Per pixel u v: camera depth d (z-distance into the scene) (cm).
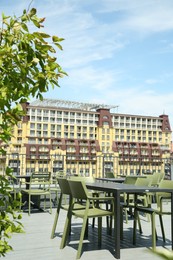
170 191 331
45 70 127
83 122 13188
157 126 14100
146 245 354
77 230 434
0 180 124
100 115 13400
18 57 122
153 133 14000
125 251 327
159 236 407
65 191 363
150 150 13762
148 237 396
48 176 582
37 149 12344
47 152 12431
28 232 415
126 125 13762
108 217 420
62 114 12950
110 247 343
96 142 13175
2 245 123
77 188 318
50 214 582
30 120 12388
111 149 13325
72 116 13062
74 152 12781
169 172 914
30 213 593
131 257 303
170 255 55
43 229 438
